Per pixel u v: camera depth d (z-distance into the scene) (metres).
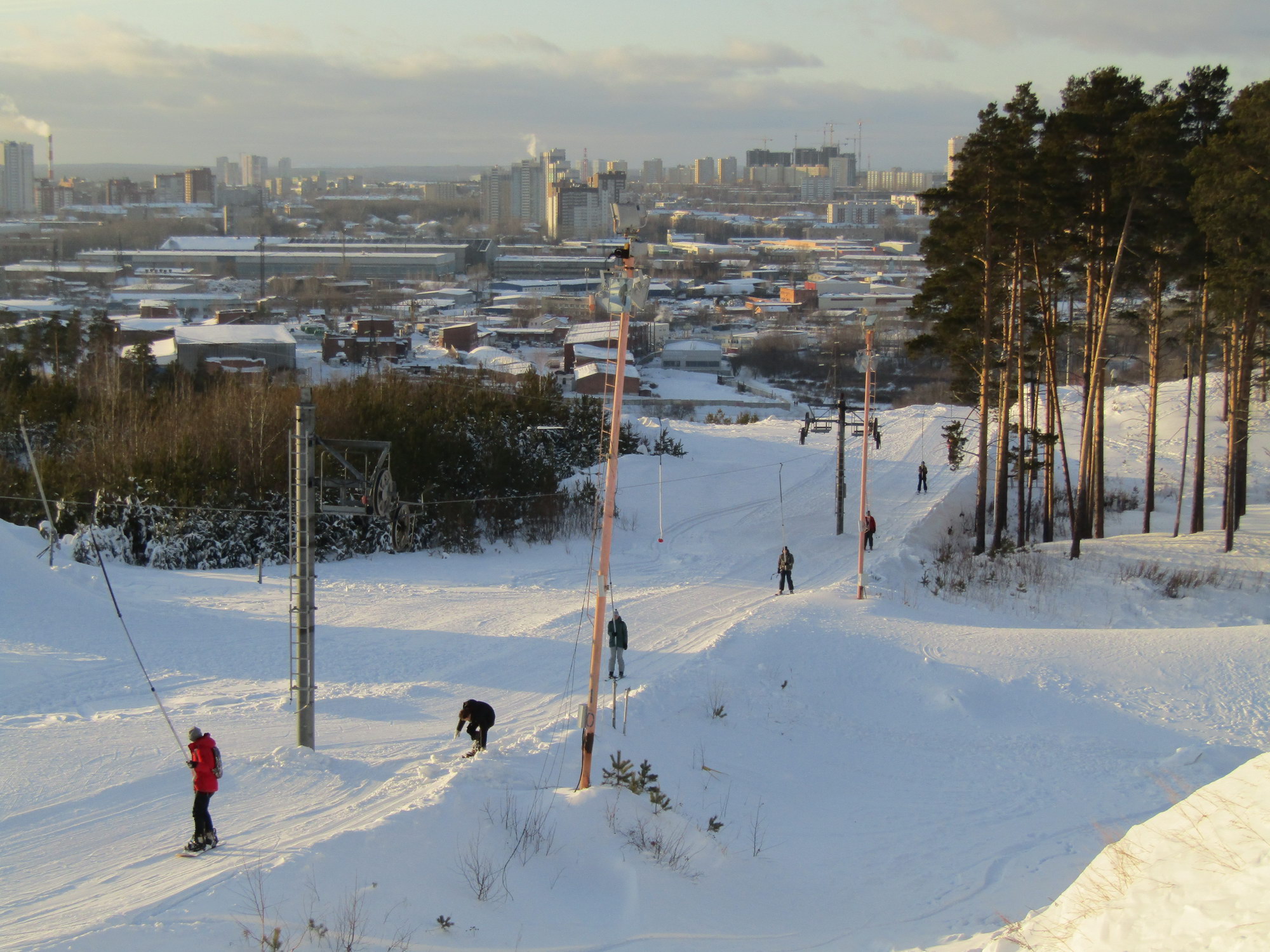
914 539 46.75
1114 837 16.98
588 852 14.19
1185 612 34.47
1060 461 62.78
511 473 49.91
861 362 34.56
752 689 24.95
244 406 48.31
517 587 39.34
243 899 11.42
